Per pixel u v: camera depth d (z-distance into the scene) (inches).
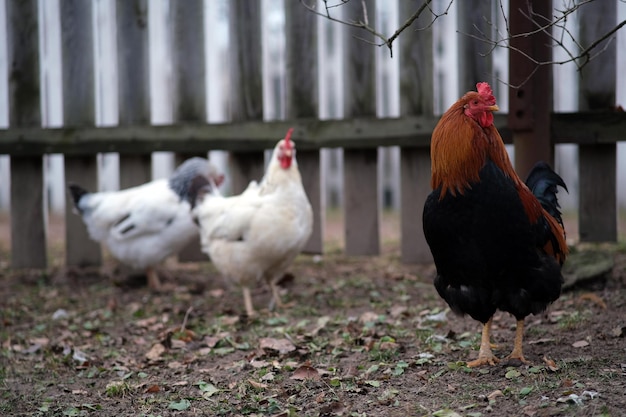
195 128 260.8
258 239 209.9
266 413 134.2
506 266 139.7
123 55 266.2
